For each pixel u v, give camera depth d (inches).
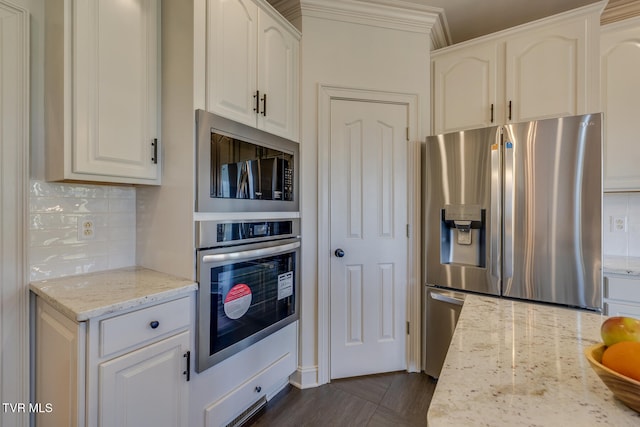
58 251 56.1
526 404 21.0
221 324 58.0
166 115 58.1
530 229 70.4
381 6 83.6
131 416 44.2
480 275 76.2
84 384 40.1
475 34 101.8
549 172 68.5
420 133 88.9
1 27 49.5
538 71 79.1
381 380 84.4
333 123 84.0
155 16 58.1
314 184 81.6
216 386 58.3
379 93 86.1
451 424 19.1
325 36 82.3
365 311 86.4
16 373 51.0
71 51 48.4
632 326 22.1
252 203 64.8
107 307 41.4
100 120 51.3
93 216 60.4
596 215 64.6
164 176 58.9
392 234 88.0
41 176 53.7
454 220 79.5
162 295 47.6
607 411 20.2
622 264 75.5
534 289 70.2
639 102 75.4
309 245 81.4
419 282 88.4
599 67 73.6
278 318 72.9
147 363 46.3
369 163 86.4
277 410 71.6
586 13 74.6
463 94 87.8
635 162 76.0
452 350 29.4
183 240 55.7
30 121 52.4
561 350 29.3
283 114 74.7
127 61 54.4
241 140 62.1
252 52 65.2
